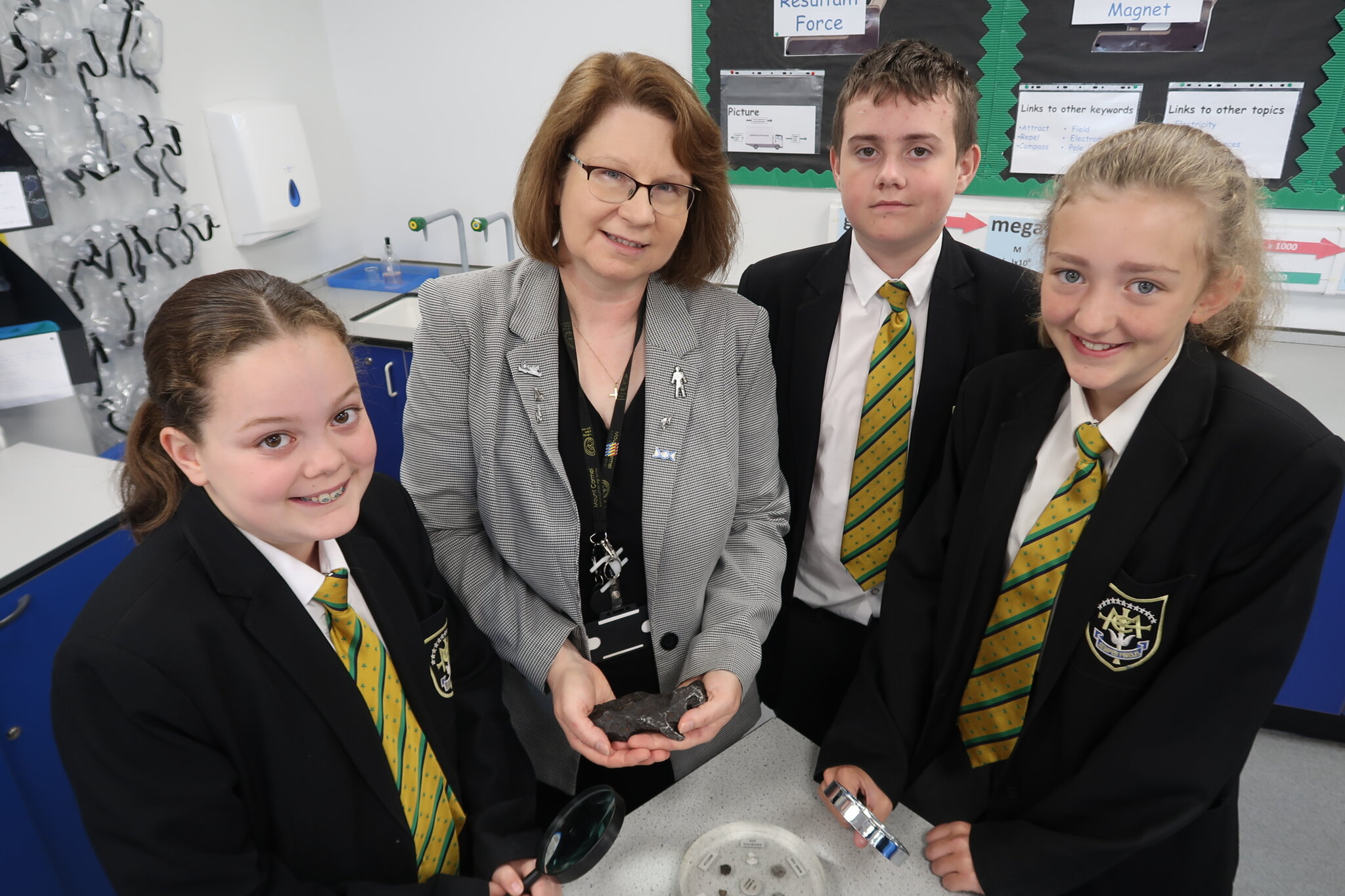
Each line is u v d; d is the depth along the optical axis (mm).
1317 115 2254
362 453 832
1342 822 2068
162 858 820
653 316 1228
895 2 2473
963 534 1196
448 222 3316
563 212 1131
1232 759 968
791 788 1082
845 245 1467
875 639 1281
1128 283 899
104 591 829
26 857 1618
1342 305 2436
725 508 1260
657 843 998
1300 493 903
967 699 1188
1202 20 2248
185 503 854
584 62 1104
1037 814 1042
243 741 875
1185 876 1089
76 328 2006
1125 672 1016
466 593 1243
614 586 1245
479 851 1030
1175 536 973
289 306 791
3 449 2020
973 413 1236
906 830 1048
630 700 1070
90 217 2422
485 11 2926
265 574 861
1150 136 916
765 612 1271
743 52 2678
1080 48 2375
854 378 1470
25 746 1658
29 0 2141
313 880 956
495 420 1188
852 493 1476
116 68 2389
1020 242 2592
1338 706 2244
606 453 1214
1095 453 1017
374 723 939
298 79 3055
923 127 1238
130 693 782
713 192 1174
